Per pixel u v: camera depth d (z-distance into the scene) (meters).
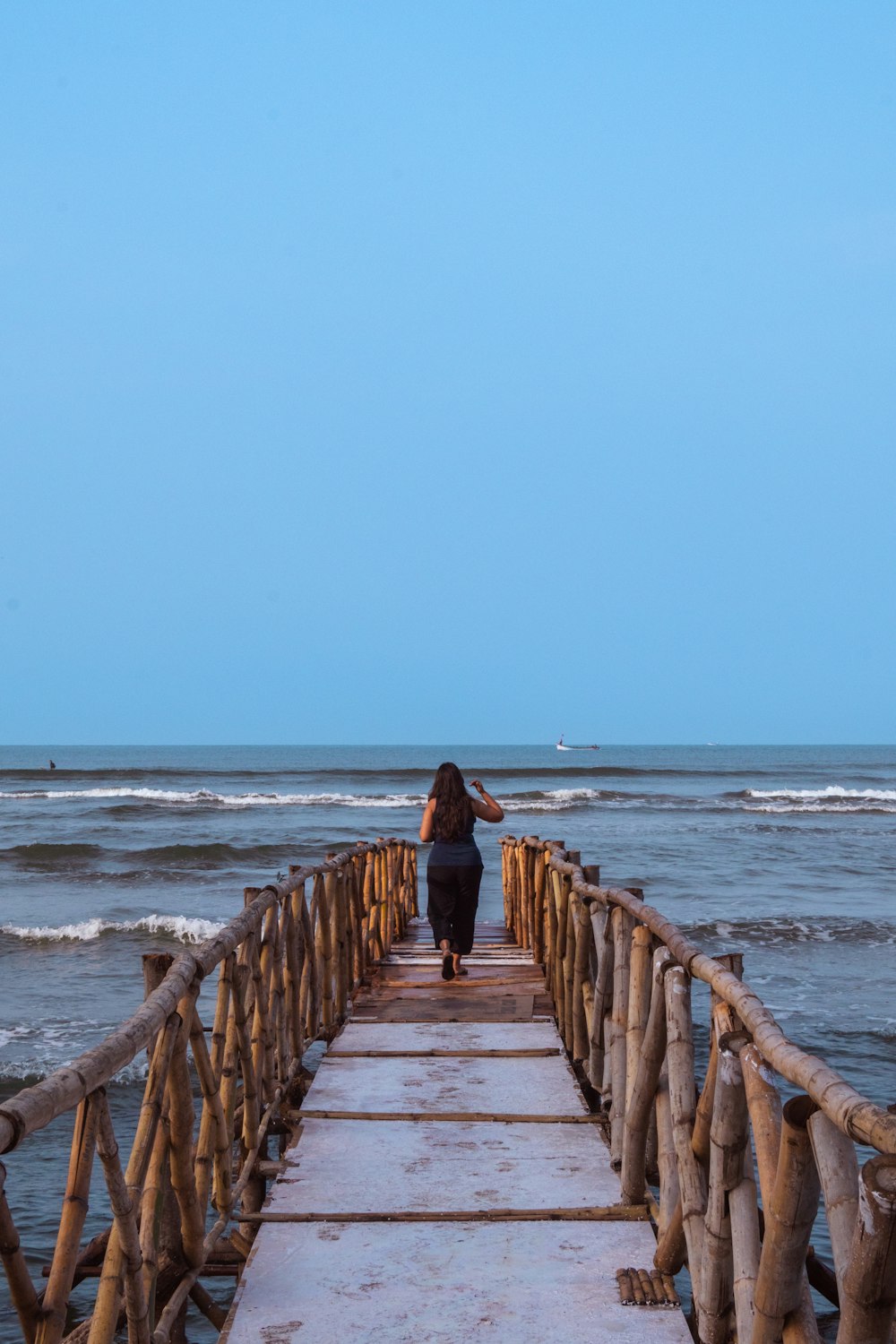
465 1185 4.54
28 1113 2.19
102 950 16.84
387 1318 3.49
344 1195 4.43
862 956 16.33
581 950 6.35
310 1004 6.73
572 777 77.12
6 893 23.55
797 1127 2.26
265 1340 3.36
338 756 153.00
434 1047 6.66
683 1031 3.71
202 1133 4.22
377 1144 5.02
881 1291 1.83
